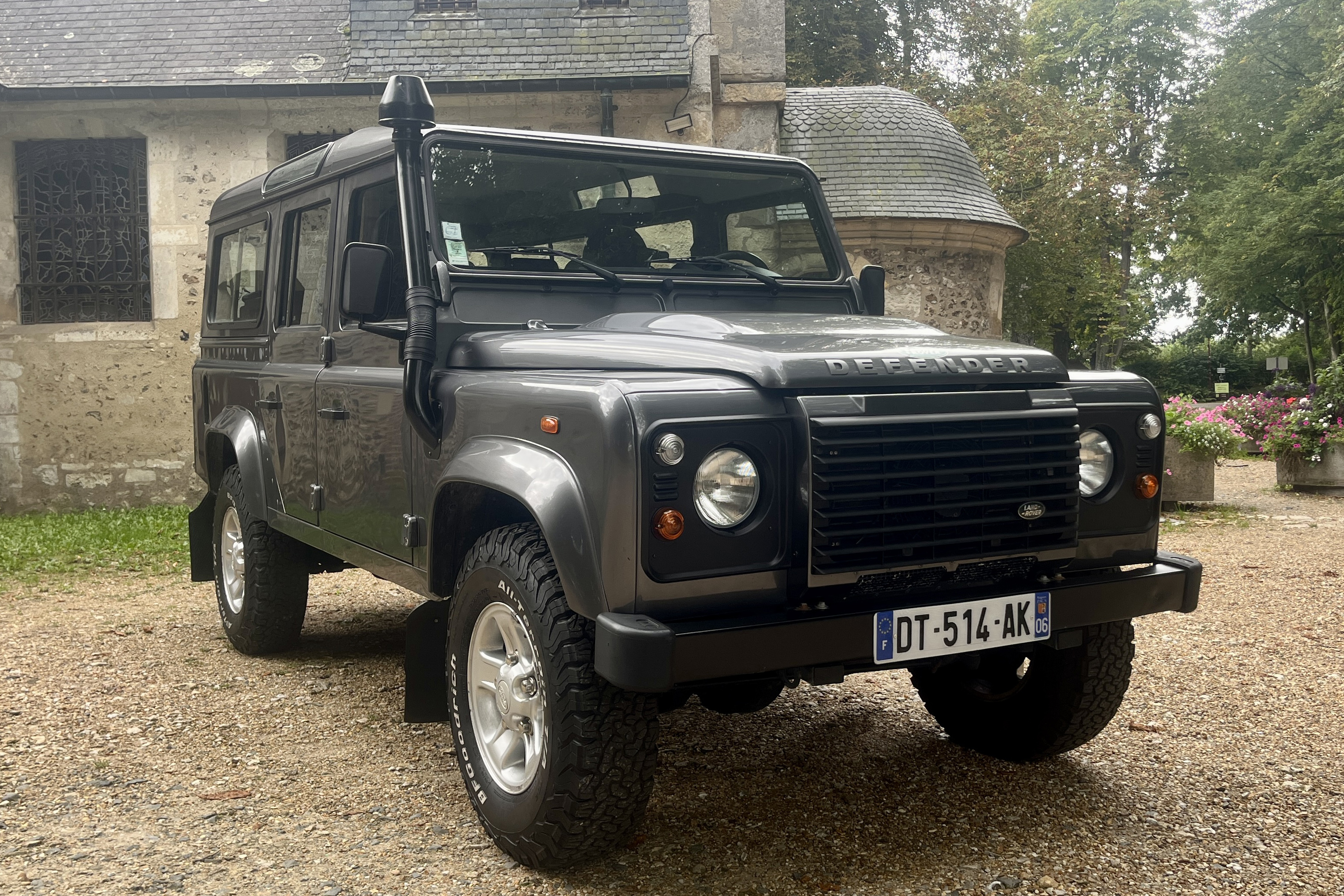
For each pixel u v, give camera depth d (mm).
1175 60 33188
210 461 5207
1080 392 2904
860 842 2922
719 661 2330
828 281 3914
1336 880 2689
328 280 3959
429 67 11203
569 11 11758
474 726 2939
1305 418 11773
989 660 3615
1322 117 24000
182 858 2807
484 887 2645
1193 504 10453
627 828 2656
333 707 4191
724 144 12398
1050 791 3299
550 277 3352
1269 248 24250
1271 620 5617
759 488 2461
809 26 23266
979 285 12945
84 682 4523
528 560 2660
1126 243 35125
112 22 11836
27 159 11391
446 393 3055
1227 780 3391
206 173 11234
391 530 3404
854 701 4301
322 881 2676
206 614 6000
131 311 11484
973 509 2609
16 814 3092
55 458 11320
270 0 12180
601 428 2363
